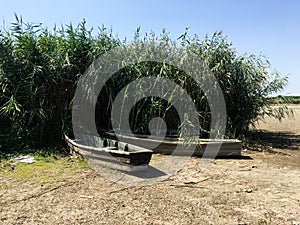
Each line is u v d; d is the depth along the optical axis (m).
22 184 3.82
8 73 5.96
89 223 2.79
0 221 2.79
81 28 6.92
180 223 2.83
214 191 3.71
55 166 4.66
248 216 3.00
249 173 4.53
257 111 7.14
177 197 3.48
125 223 2.80
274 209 3.18
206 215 3.01
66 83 6.57
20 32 6.43
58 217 2.90
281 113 7.29
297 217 2.99
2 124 6.09
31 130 5.95
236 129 6.86
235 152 5.64
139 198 3.43
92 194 3.52
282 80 7.18
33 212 3.00
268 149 6.48
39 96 6.14
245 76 6.91
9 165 4.68
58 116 6.48
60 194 3.50
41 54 6.46
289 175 4.45
